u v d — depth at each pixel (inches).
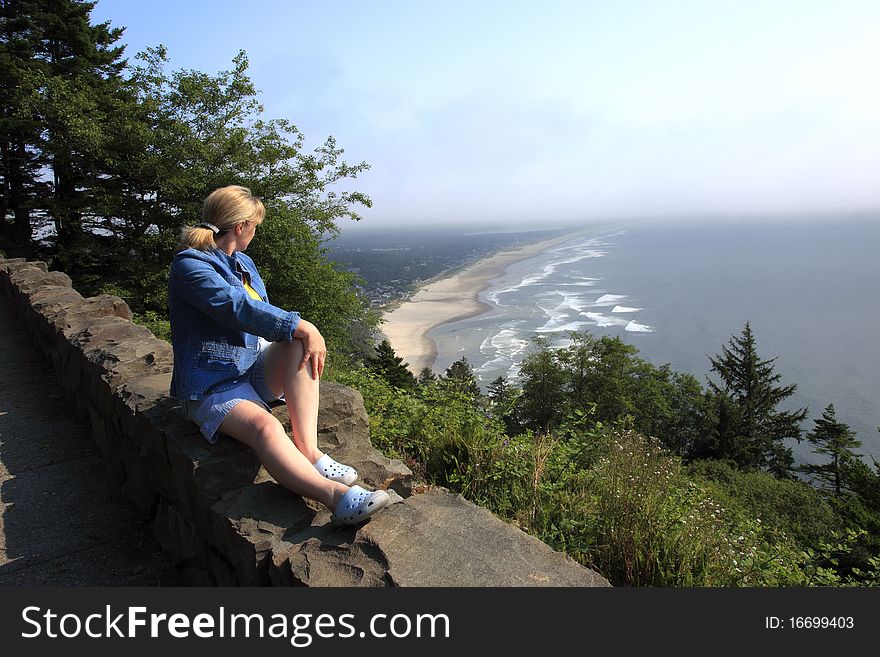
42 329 212.1
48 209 746.8
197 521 82.9
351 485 78.5
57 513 110.8
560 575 59.5
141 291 599.5
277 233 585.6
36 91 656.4
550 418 1473.9
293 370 79.1
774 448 1812.3
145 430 96.4
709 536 120.8
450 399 201.9
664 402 1546.5
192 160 614.5
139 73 645.3
